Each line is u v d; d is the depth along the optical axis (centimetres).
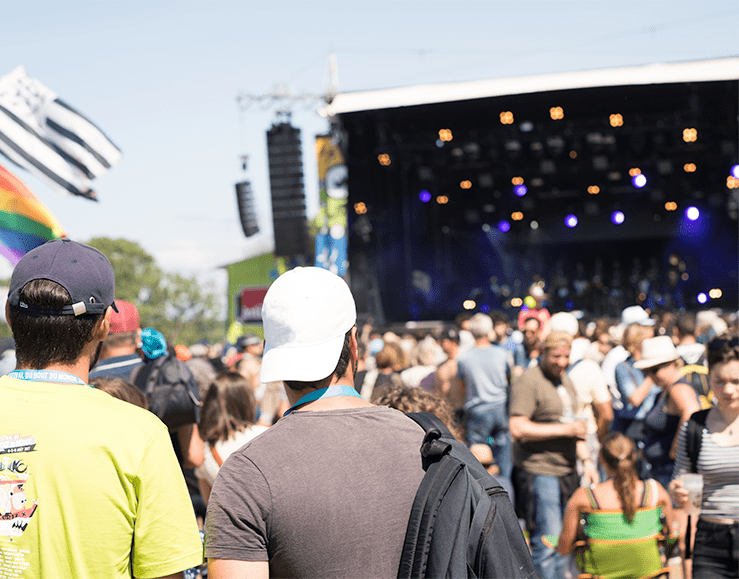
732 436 315
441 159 1641
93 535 152
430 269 1873
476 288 2006
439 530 140
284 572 140
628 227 2017
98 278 168
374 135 1562
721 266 1978
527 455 492
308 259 1549
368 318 1532
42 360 163
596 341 813
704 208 1938
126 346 323
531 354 769
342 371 161
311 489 140
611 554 345
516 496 505
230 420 345
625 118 1548
